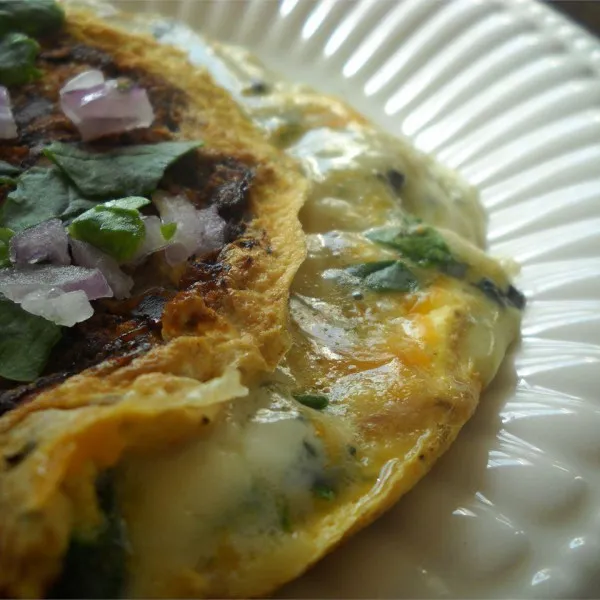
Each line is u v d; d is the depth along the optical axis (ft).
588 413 0.37
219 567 0.30
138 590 0.29
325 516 0.32
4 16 0.49
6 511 0.27
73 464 0.28
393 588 0.32
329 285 0.40
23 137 0.43
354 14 0.64
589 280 0.44
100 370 0.32
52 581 0.28
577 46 0.58
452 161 0.56
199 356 0.32
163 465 0.30
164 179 0.41
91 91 0.43
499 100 0.57
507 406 0.38
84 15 0.53
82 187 0.39
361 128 0.51
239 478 0.31
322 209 0.44
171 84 0.48
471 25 0.62
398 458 0.34
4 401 0.31
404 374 0.36
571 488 0.35
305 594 0.31
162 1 0.67
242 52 0.60
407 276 0.41
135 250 0.36
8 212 0.38
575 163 0.51
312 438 0.33
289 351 0.36
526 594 0.32
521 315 0.43
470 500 0.35
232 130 0.47
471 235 0.49
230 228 0.40
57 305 0.33
